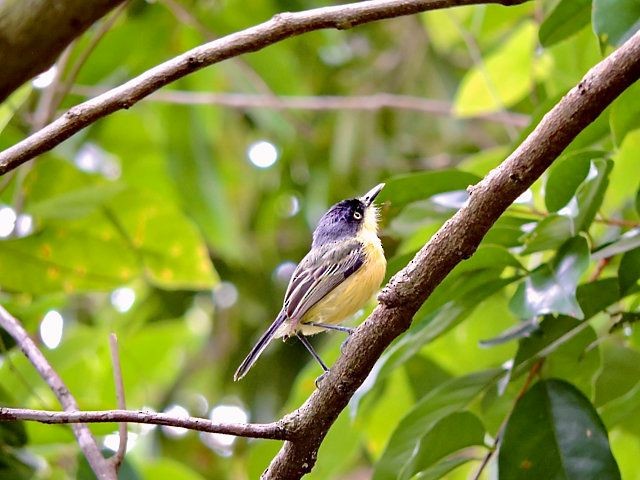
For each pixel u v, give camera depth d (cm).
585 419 739
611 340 938
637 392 863
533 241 729
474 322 1035
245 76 1456
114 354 809
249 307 1569
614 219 884
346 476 1494
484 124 1592
